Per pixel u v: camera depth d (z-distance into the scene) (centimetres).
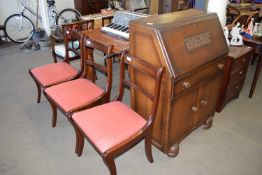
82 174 169
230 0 459
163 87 149
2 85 291
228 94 234
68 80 211
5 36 445
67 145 195
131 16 231
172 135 170
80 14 491
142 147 192
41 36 428
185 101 164
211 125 215
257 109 242
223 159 181
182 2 563
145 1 573
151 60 151
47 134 207
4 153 188
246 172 170
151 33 142
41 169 173
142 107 177
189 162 178
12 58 382
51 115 233
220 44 176
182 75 143
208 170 171
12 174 169
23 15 452
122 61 164
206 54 161
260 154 186
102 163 178
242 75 243
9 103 254
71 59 256
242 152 188
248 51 225
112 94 271
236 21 297
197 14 173
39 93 247
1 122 223
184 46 148
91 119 151
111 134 139
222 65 186
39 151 189
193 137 204
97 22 352
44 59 378
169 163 178
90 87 191
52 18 471
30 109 243
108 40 213
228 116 231
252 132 210
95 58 336
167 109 154
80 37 207
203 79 169
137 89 162
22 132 210
